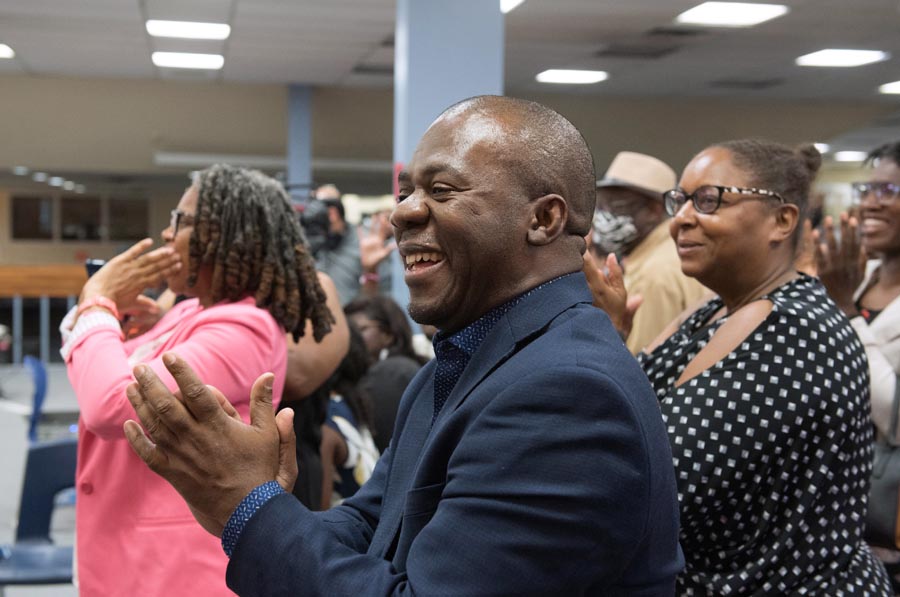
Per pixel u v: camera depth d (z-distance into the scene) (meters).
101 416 1.59
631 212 3.13
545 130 1.00
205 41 8.90
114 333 1.69
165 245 1.79
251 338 1.68
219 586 1.65
